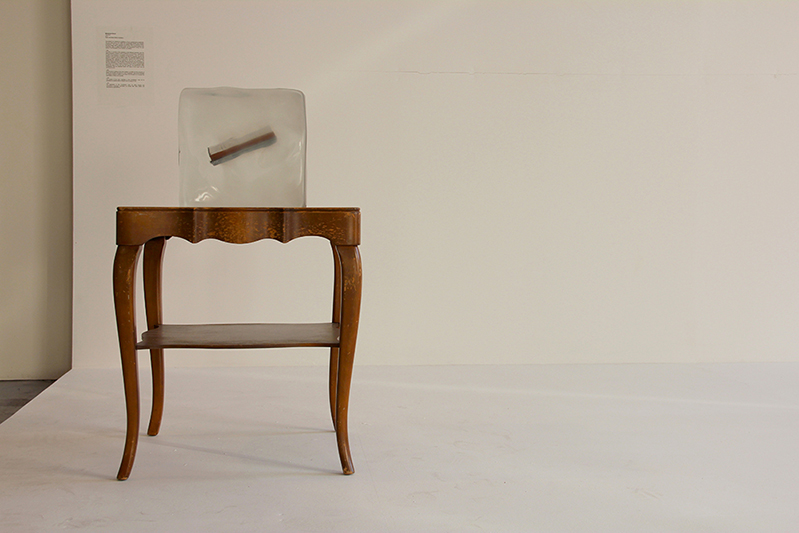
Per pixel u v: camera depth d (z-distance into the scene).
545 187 3.26
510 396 2.69
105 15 2.99
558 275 3.30
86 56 2.99
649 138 3.29
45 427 2.22
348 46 3.12
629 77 3.26
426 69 3.17
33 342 3.11
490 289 3.28
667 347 3.36
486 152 3.22
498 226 3.26
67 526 1.49
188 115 1.81
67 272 3.11
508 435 2.20
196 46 3.05
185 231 1.74
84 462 1.90
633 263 3.33
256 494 1.69
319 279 3.18
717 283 3.36
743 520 1.57
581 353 3.34
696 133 3.31
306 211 1.76
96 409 2.44
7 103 3.02
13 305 3.09
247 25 3.07
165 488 1.72
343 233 1.78
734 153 3.33
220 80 3.07
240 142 1.83
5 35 3.00
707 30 3.28
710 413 2.47
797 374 3.10
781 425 2.33
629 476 1.84
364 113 3.15
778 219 3.35
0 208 3.05
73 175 3.02
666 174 3.31
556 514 1.59
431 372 3.11
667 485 1.78
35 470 1.83
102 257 3.06
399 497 1.68
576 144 3.26
